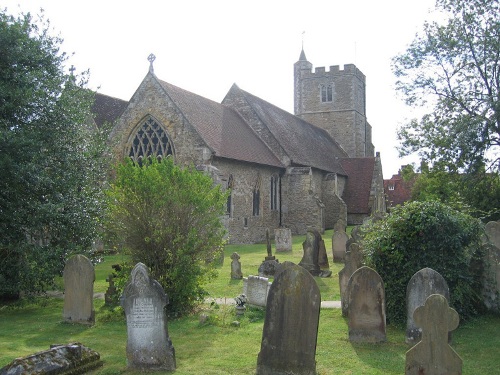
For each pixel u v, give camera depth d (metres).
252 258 21.86
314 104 55.62
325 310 12.28
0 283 13.16
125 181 12.23
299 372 7.76
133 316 8.27
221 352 9.10
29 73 14.11
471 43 26.91
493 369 8.16
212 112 31.95
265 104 40.25
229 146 29.64
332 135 54.88
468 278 10.94
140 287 8.29
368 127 60.81
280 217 35.53
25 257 13.42
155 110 28.11
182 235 12.03
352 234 19.22
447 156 27.00
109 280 13.54
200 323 11.09
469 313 11.12
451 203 13.80
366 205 42.31
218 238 12.76
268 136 35.66
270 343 7.93
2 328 11.16
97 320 11.67
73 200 14.96
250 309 12.21
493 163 26.30
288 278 7.88
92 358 8.19
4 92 13.50
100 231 15.35
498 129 25.36
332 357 8.74
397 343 9.55
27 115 14.27
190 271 11.97
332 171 41.28
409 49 28.80
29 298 13.80
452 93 28.00
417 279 9.34
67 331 10.74
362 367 8.26
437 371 7.08
